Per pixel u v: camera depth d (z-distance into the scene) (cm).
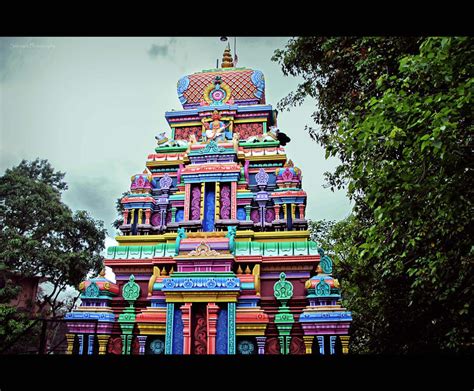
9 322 1772
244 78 1512
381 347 1216
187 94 1527
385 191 754
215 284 1047
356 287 1452
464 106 648
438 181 686
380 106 702
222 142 1324
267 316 1048
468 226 745
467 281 781
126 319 1112
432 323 1030
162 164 1381
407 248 868
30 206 2219
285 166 1315
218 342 1023
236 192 1248
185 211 1245
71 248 2398
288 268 1134
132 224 1288
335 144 1063
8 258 2034
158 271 1156
